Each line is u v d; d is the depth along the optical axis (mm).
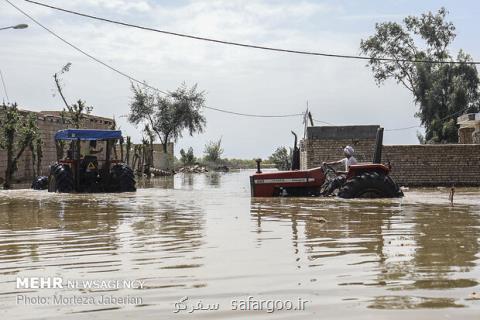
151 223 8578
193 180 31203
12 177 27797
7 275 5008
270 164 73375
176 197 14781
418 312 3684
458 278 4578
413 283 4438
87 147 20688
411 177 21812
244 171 60188
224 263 5328
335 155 22266
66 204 12734
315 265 5172
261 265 5215
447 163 21797
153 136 48875
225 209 10773
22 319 3715
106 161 19156
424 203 11508
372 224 8008
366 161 22078
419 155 21828
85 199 14406
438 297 4027
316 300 4031
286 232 7309
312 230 7453
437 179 21766
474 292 4148
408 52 50531
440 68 47750
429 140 45781
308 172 14312
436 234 6957
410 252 5738
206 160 71688
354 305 3885
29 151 29500
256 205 11547
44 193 17828
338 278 4652
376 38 50750
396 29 50250
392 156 21875
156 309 3885
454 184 21719
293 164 15789
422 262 5227
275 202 12281
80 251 6133
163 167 51500
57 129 32594
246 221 8625
